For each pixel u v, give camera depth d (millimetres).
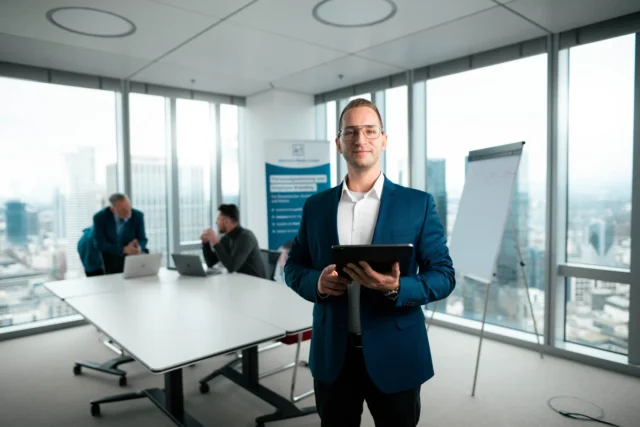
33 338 3891
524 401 2654
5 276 4098
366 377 1224
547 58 3365
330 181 4895
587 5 2840
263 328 2035
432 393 2773
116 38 3385
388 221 1214
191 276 3369
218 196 5551
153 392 2604
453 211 4242
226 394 2789
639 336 3070
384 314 1182
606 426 2354
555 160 3383
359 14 2963
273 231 4727
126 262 3311
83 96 4488
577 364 3242
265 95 5203
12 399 2725
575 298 3492
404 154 4547
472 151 3340
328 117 5488
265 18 3027
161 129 5094
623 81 3152
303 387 2859
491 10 2910
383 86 4559
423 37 3418
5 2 2709
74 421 2453
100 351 3570
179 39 3424
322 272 1146
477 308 4148
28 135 4188
